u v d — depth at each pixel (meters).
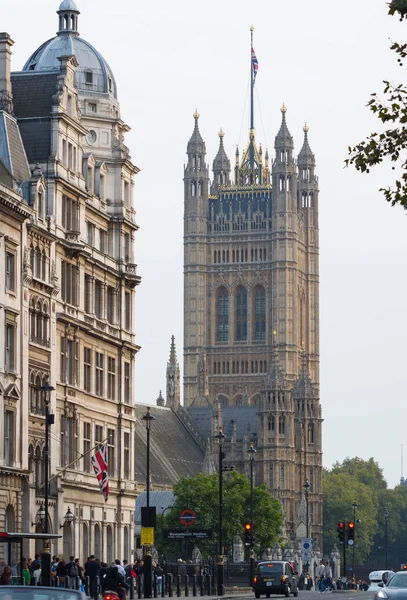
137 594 160.12
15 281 142.12
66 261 159.88
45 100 160.12
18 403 142.75
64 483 155.88
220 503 171.00
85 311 166.88
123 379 179.50
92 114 179.25
